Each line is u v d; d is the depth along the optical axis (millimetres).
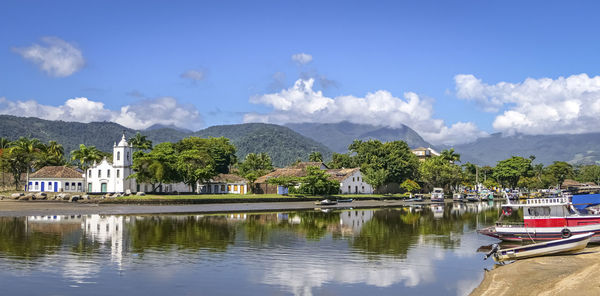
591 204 47156
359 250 40844
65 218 67750
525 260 33688
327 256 37906
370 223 65188
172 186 131000
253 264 34500
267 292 27172
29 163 145125
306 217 75250
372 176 149875
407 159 162750
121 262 34844
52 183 130500
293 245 43438
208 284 28719
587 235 34250
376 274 31609
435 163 172125
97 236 48000
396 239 47906
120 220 65812
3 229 53125
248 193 138375
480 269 33188
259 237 48750
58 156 168125
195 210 87625
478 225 62938
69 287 27750
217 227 57812
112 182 122688
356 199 133500
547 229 41625
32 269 32156
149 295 26359
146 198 101188
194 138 184125
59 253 38094
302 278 30406
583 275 26672
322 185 125062
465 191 189625
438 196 138750
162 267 33250
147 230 53688
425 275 31359
